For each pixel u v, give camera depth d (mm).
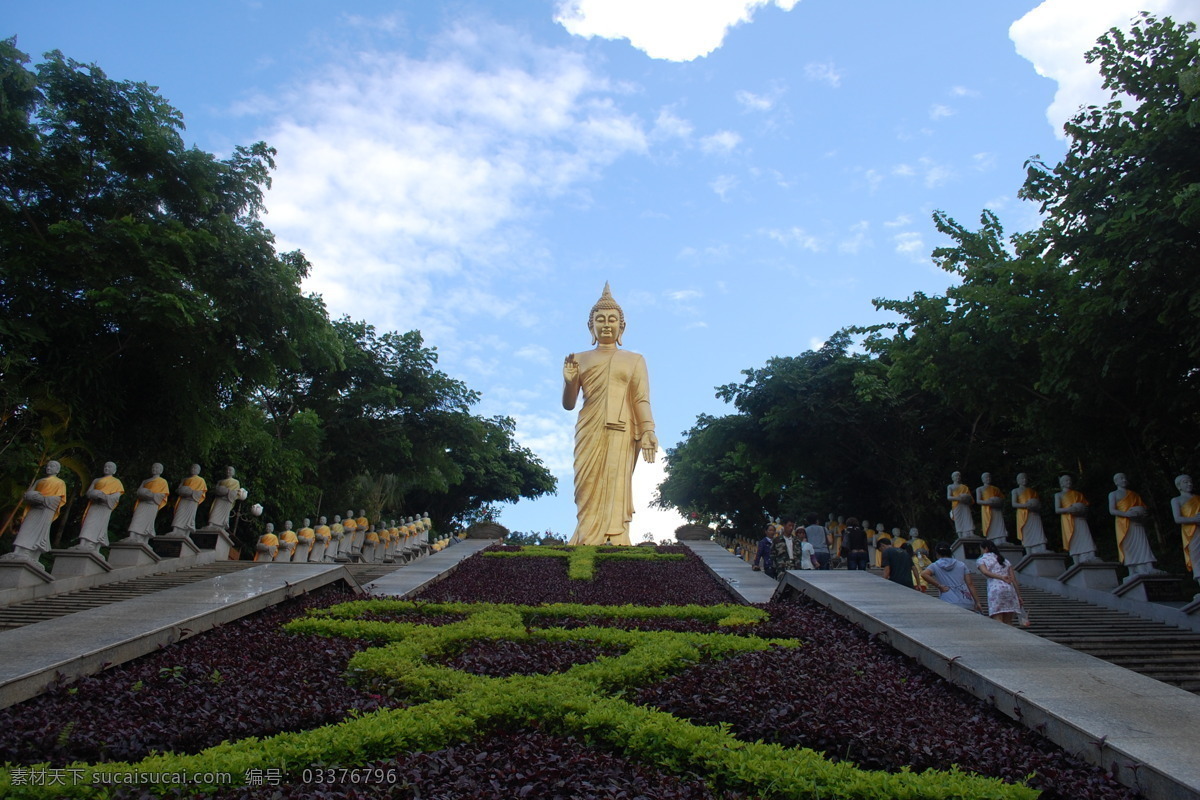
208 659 8438
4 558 14859
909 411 28172
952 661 8188
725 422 31828
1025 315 17000
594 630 9961
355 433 34969
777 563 18344
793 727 6449
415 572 18453
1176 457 19422
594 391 28766
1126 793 5633
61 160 18094
